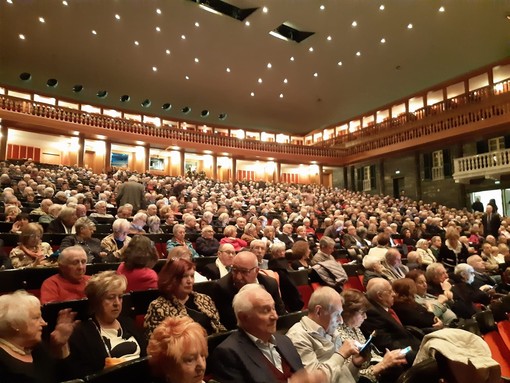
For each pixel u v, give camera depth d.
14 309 1.77
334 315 2.54
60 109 17.59
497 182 15.89
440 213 14.06
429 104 20.73
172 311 2.43
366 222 10.29
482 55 17.61
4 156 16.55
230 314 2.89
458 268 4.77
